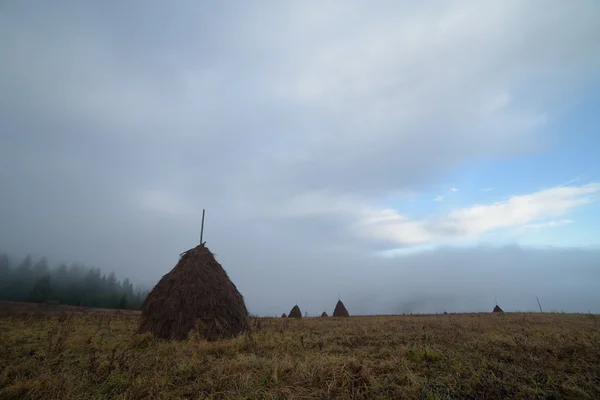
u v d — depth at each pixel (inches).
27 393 184.9
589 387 188.5
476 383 196.1
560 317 752.3
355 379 201.5
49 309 1094.4
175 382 206.8
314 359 243.0
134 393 184.4
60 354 279.1
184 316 399.2
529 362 243.1
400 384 201.0
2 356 270.4
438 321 633.6
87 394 185.8
